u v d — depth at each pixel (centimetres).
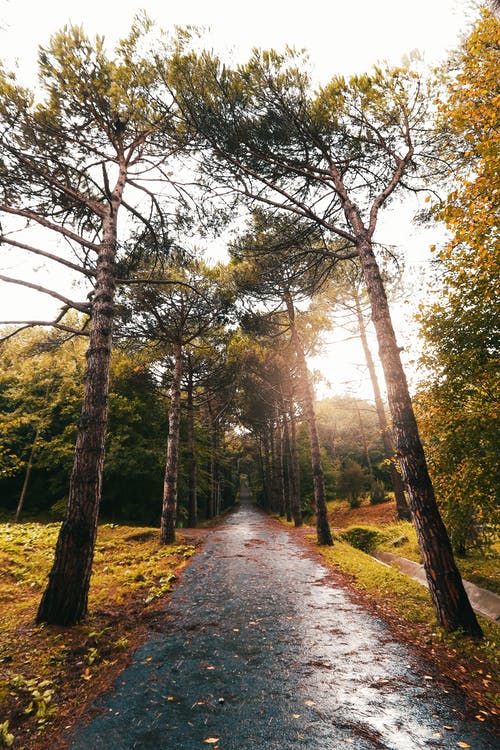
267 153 720
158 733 262
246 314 1234
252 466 5981
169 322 1291
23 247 586
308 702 300
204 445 2397
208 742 252
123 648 406
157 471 1808
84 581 483
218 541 1222
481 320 586
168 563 845
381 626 466
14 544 827
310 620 491
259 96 664
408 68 646
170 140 731
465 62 587
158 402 2039
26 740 255
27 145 663
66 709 293
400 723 270
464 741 248
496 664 351
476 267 554
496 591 581
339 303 1670
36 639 410
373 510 1753
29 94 611
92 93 630
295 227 848
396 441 543
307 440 3178
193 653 394
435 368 671
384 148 729
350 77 669
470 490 575
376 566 785
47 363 1791
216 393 2131
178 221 891
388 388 566
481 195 504
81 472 518
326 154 739
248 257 888
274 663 371
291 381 1902
